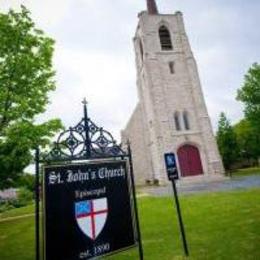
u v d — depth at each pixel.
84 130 4.31
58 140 4.01
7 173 10.77
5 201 36.81
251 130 35.72
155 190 23.98
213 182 24.83
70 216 3.84
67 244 3.71
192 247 6.46
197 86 33.09
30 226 13.30
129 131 38.59
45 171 3.78
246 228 7.41
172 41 35.66
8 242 10.02
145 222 10.07
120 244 4.27
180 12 36.91
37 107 11.59
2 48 11.20
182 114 32.47
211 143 31.02
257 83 31.19
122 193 4.54
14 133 10.10
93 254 3.93
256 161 52.56
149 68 33.34
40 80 11.91
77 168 4.09
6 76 11.05
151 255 6.27
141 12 35.97
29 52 11.77
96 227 4.05
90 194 4.12
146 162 36.47
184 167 30.48
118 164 4.62
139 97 38.09
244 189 15.71
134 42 39.75
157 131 31.14
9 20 11.62
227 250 5.92
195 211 10.80
